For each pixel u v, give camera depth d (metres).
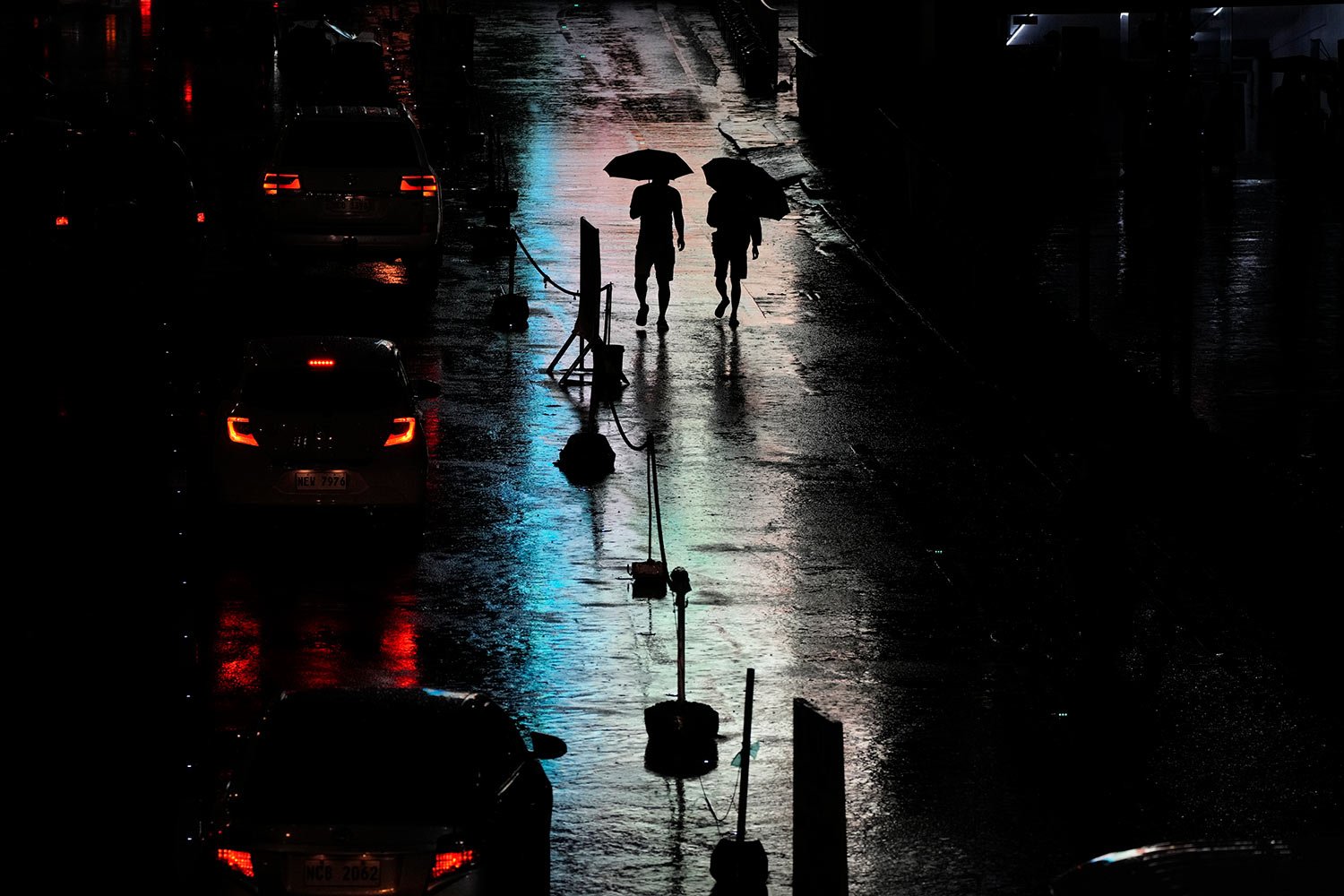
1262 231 85.00
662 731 33.09
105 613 39.09
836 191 95.44
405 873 22.27
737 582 44.25
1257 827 31.52
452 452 54.12
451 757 23.81
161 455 50.16
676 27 142.88
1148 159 82.62
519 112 112.88
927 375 65.06
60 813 29.67
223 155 93.88
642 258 69.94
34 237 66.75
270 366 44.00
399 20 139.50
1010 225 78.19
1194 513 49.81
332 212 68.06
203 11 122.69
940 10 93.81
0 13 110.00
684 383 63.16
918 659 39.53
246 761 23.80
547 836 25.39
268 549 44.50
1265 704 37.72
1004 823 31.36
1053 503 51.16
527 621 40.75
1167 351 57.78
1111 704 36.88
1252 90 111.81
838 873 24.05
